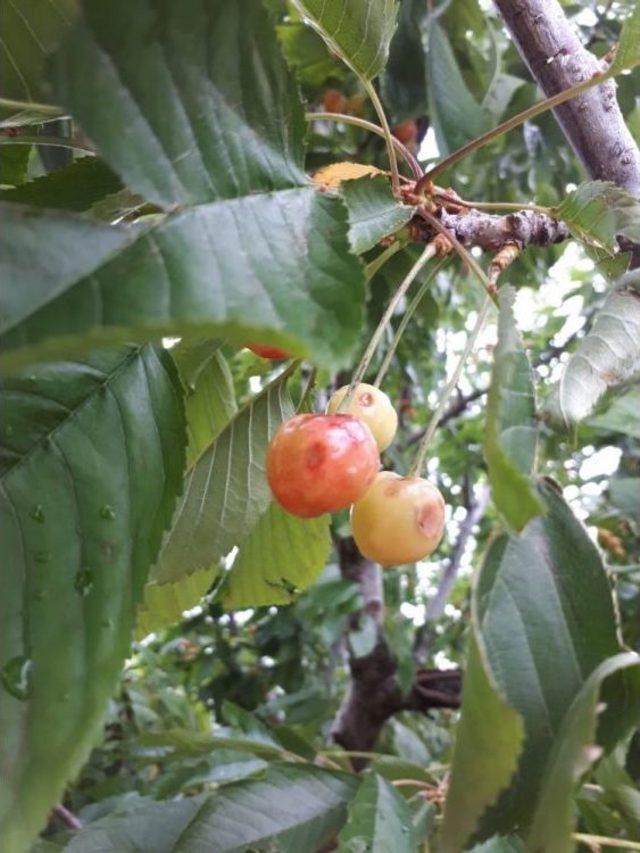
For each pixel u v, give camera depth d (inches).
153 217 3.4
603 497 18.0
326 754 9.8
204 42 3.4
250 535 7.5
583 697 3.7
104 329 2.4
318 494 4.4
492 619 3.9
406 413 19.2
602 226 5.6
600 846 6.2
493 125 11.9
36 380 4.2
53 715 3.3
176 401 4.6
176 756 9.9
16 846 3.0
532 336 22.0
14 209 2.9
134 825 6.9
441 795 7.1
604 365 4.9
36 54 4.3
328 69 13.5
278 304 3.2
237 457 6.8
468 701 3.4
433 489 5.2
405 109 11.9
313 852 6.6
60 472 4.0
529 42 6.5
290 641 19.8
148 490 4.3
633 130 11.3
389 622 15.4
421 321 14.3
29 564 3.7
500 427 3.5
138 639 7.4
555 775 3.5
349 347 3.1
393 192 5.4
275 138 3.9
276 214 3.6
